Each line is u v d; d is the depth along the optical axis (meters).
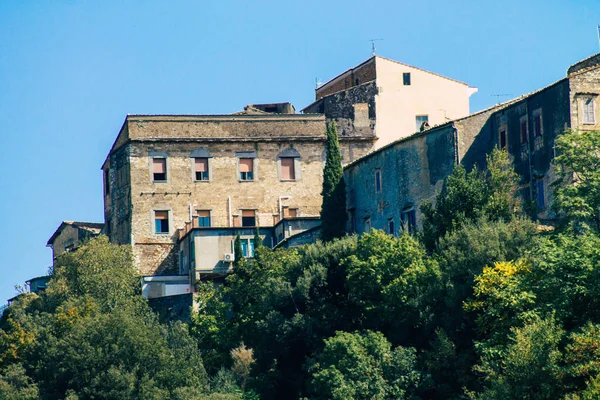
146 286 114.69
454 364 73.44
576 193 76.06
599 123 84.25
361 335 79.06
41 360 90.12
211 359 92.94
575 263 69.88
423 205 85.94
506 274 72.38
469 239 78.06
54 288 107.94
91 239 114.19
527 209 84.75
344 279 84.19
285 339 82.62
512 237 77.75
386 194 98.38
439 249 80.88
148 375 86.12
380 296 81.06
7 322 106.00
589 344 65.44
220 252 114.69
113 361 86.75
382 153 99.06
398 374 74.88
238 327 92.94
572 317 69.38
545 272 71.56
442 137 92.00
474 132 91.12
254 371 85.50
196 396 83.81
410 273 78.94
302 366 80.19
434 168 92.62
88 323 89.88
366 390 74.31
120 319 89.06
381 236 84.00
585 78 84.38
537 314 69.38
